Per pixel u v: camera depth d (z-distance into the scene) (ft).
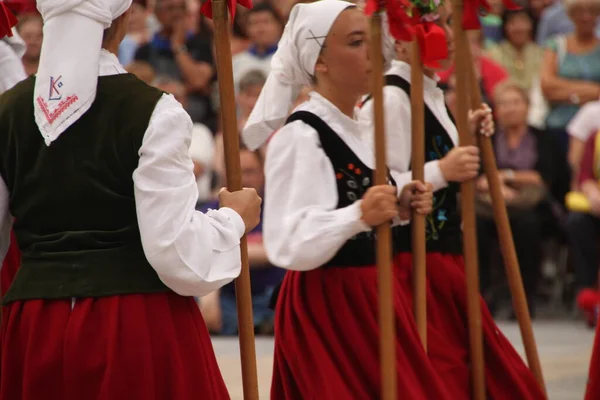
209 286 21.72
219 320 55.57
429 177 30.55
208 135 59.36
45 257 22.20
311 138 27.66
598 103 60.29
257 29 62.90
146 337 21.70
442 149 32.17
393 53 31.99
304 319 27.76
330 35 28.32
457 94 30.81
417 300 29.30
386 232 26.58
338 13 28.35
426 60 28.99
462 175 30.50
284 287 28.68
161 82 59.52
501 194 32.89
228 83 24.22
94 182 21.81
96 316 21.72
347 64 28.30
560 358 48.32
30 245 22.50
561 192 60.85
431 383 27.81
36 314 21.93
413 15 29.40
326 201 27.40
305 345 27.76
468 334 31.17
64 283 21.88
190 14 65.36
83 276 21.84
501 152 60.34
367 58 28.37
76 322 21.65
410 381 27.48
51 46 22.06
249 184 55.06
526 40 67.56
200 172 58.34
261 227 55.67
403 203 29.37
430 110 32.14
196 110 62.75
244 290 24.29
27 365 21.81
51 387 21.79
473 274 30.73
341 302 27.58
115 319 21.59
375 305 27.68
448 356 30.68
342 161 27.94
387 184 26.91
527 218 58.65
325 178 27.63
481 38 67.51
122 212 21.85
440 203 31.68
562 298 63.31
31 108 22.33
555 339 53.83
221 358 48.11
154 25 68.44
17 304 22.31
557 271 63.52
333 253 26.78
